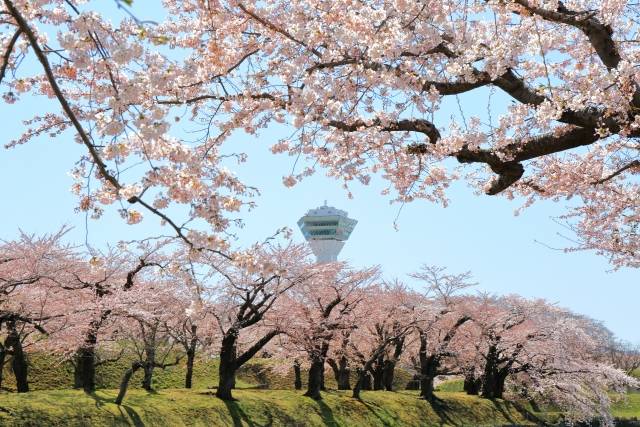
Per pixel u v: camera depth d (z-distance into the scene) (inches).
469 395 1475.1
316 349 1104.2
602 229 493.0
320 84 319.0
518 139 339.0
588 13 257.3
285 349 1182.9
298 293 1111.0
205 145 345.1
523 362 1422.2
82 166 266.8
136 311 810.8
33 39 161.3
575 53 374.3
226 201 257.3
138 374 1255.5
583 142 287.4
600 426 1339.8
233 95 326.0
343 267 1209.4
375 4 314.8
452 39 305.3
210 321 1056.8
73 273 813.9
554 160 445.1
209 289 948.6
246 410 946.7
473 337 1416.1
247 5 332.2
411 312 1357.0
